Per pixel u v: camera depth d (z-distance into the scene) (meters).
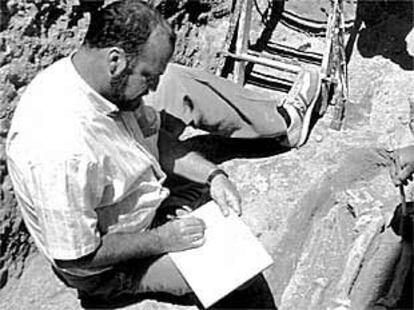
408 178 2.76
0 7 2.77
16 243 2.86
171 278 2.59
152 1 3.27
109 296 2.73
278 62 3.46
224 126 3.12
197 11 3.62
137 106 2.51
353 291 2.90
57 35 2.99
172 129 3.00
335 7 3.37
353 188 3.16
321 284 2.89
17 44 2.83
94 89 2.35
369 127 3.43
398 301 2.87
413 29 3.73
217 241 2.63
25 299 2.79
